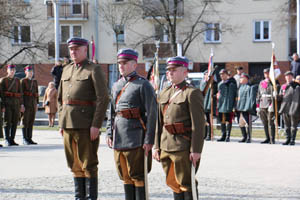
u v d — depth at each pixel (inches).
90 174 296.0
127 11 1673.2
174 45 1545.3
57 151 553.3
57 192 338.3
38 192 338.0
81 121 293.3
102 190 345.4
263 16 1688.0
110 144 288.8
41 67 1769.2
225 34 1710.1
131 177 277.9
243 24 1699.1
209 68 707.4
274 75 657.0
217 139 703.1
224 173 414.9
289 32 1688.0
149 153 280.5
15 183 369.7
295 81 639.1
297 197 325.1
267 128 664.4
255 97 663.8
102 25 1763.0
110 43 1760.6
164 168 267.4
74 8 1764.3
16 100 611.8
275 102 650.8
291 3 1667.1
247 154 532.4
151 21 1740.9
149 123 268.8
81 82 295.3
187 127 257.8
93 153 298.4
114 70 1760.6
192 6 1702.8
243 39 1704.0
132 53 280.5
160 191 339.9
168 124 260.4
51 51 1756.9
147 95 272.7
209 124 713.6
